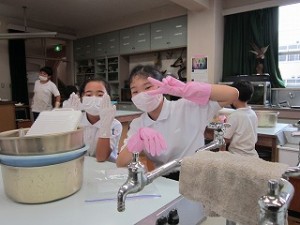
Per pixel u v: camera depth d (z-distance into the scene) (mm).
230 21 4117
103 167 1075
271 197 331
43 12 5121
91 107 1360
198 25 4156
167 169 492
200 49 4176
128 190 433
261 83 3576
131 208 693
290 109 3357
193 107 1096
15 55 5352
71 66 6754
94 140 1344
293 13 3721
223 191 440
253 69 3945
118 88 5656
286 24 3799
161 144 928
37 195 708
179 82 926
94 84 1468
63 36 6270
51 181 711
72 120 814
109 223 618
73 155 745
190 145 1117
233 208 429
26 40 5621
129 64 5797
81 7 4824
